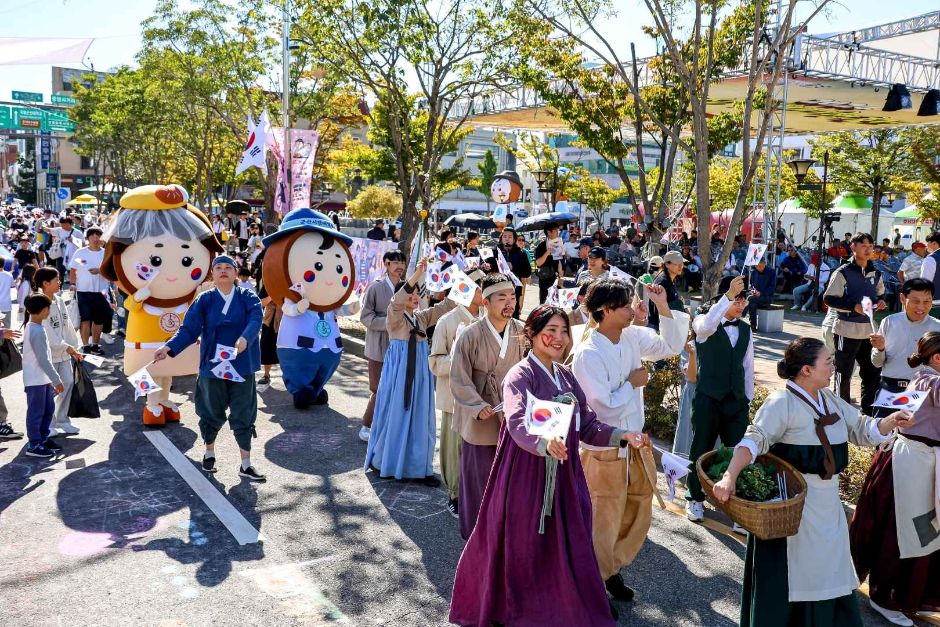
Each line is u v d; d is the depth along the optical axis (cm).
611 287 441
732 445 557
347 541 520
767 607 376
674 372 773
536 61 1525
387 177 2919
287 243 845
